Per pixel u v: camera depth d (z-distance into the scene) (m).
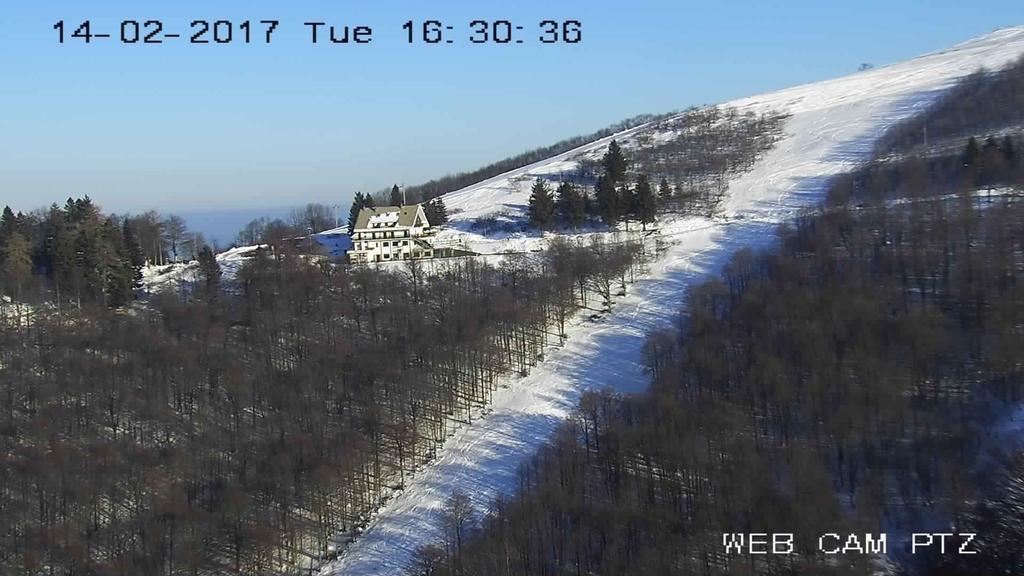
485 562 129.62
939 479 130.88
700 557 123.69
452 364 192.38
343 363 194.88
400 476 169.00
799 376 160.00
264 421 180.50
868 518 124.88
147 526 146.12
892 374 153.50
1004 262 182.25
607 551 127.00
